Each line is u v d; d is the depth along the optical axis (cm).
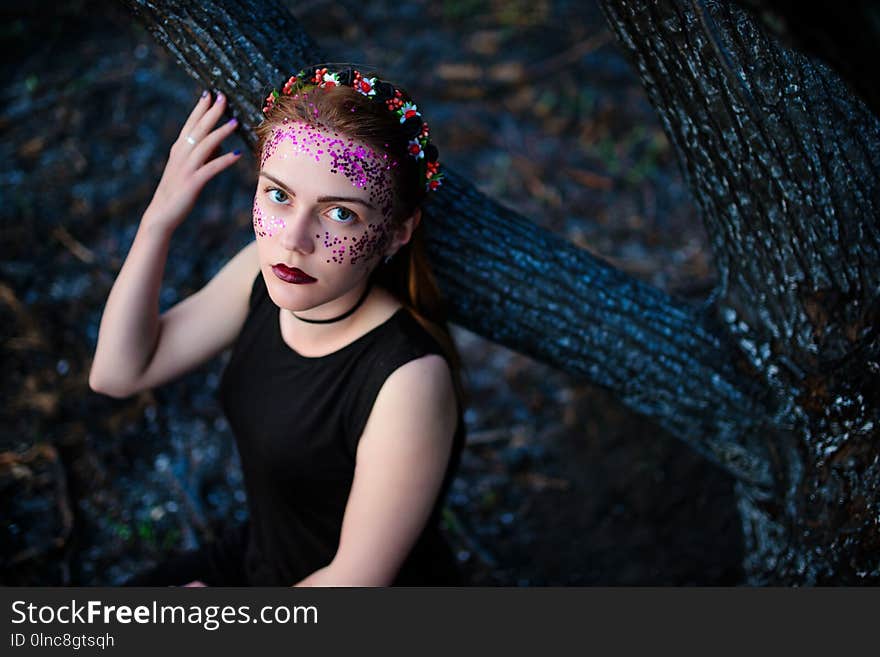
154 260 180
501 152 424
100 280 349
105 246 362
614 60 471
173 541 279
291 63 172
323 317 167
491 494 300
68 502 282
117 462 298
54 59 436
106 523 283
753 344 195
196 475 296
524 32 486
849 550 194
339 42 466
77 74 427
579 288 190
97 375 189
